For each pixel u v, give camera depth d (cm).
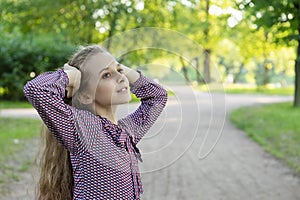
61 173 227
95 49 217
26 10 1416
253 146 913
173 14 1611
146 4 1448
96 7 1384
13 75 1833
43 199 230
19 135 962
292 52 2917
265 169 709
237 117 1388
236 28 2103
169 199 534
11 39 1900
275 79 4566
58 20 1456
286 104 1856
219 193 567
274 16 1002
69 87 213
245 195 561
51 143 228
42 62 1869
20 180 581
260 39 2269
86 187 204
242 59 3425
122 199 205
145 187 584
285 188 596
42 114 199
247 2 894
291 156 802
